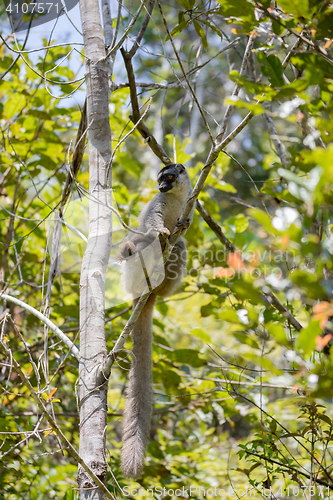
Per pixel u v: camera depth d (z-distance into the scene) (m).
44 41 10.34
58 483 9.54
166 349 9.90
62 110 10.75
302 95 4.91
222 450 10.80
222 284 9.73
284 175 4.01
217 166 11.52
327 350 5.89
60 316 10.39
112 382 12.60
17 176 10.74
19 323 10.38
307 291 3.88
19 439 8.08
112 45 7.26
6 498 8.70
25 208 11.07
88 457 5.47
